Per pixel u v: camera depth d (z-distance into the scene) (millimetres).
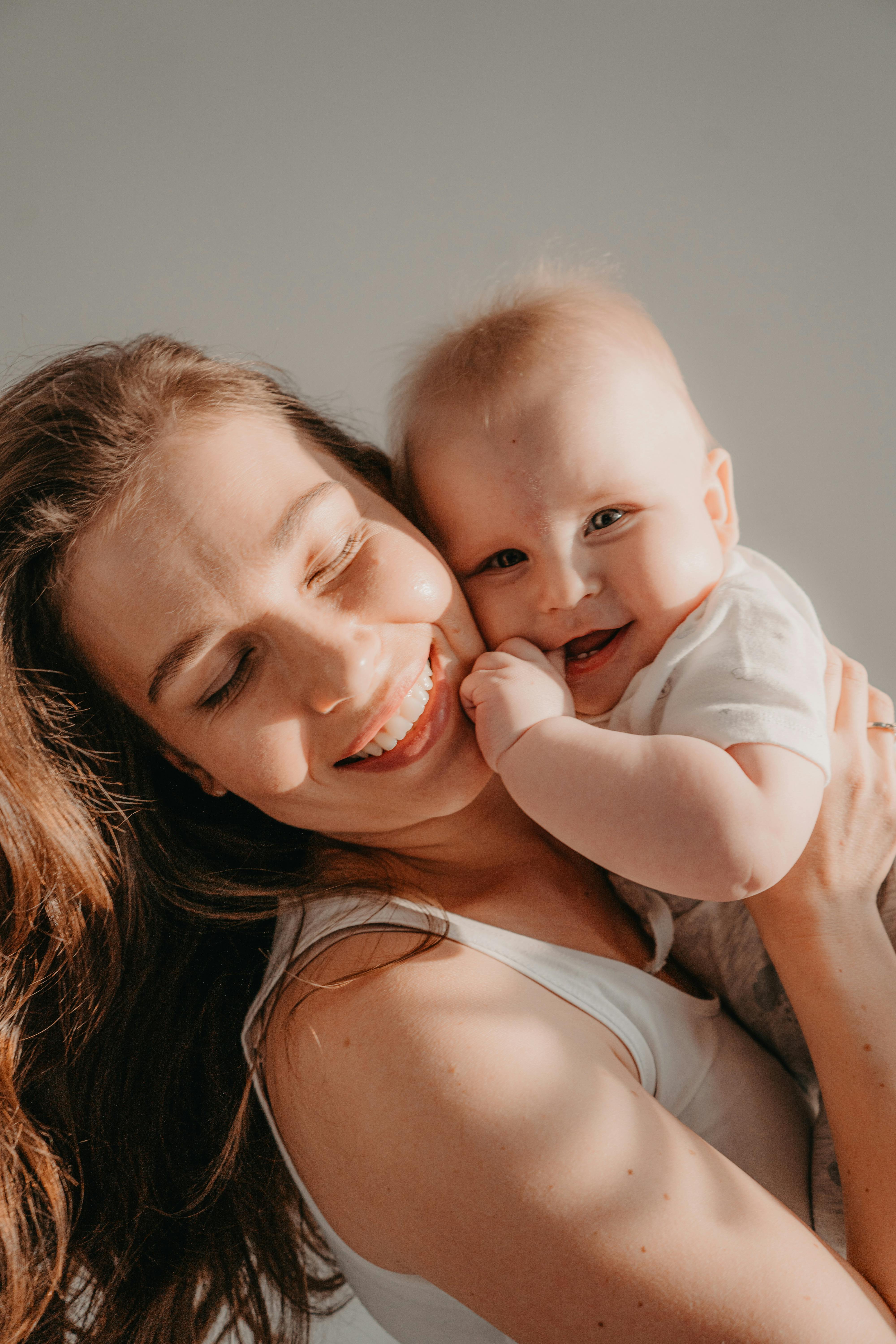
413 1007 739
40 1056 1048
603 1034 788
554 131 1613
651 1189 640
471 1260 652
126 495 806
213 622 787
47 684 934
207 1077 1048
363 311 1668
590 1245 619
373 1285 832
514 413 892
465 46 1591
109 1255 1062
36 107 1604
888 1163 727
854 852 839
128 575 802
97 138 1615
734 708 774
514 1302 640
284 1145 830
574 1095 681
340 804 863
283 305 1667
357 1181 722
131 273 1649
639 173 1614
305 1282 1189
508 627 931
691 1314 600
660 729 836
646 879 745
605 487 875
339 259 1655
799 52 1563
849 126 1576
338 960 823
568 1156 646
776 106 1581
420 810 867
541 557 891
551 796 784
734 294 1628
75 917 994
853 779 865
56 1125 1055
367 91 1607
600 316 963
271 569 786
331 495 826
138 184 1628
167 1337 1064
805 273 1618
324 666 786
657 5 1564
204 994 1063
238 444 832
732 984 945
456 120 1615
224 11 1585
